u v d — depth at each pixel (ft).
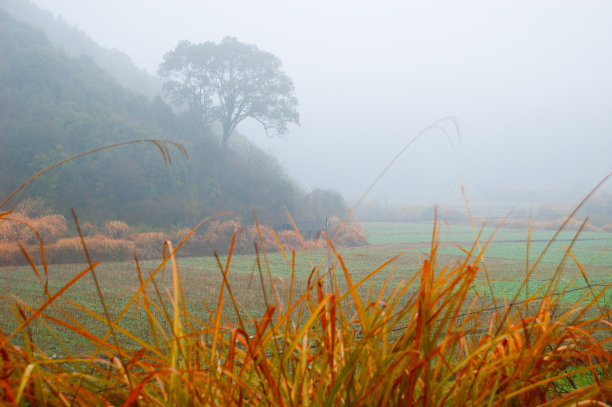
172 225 136.67
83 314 34.63
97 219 128.36
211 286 54.34
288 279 61.11
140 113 200.54
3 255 88.02
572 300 27.27
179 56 211.82
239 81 209.56
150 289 51.90
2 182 134.51
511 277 56.34
